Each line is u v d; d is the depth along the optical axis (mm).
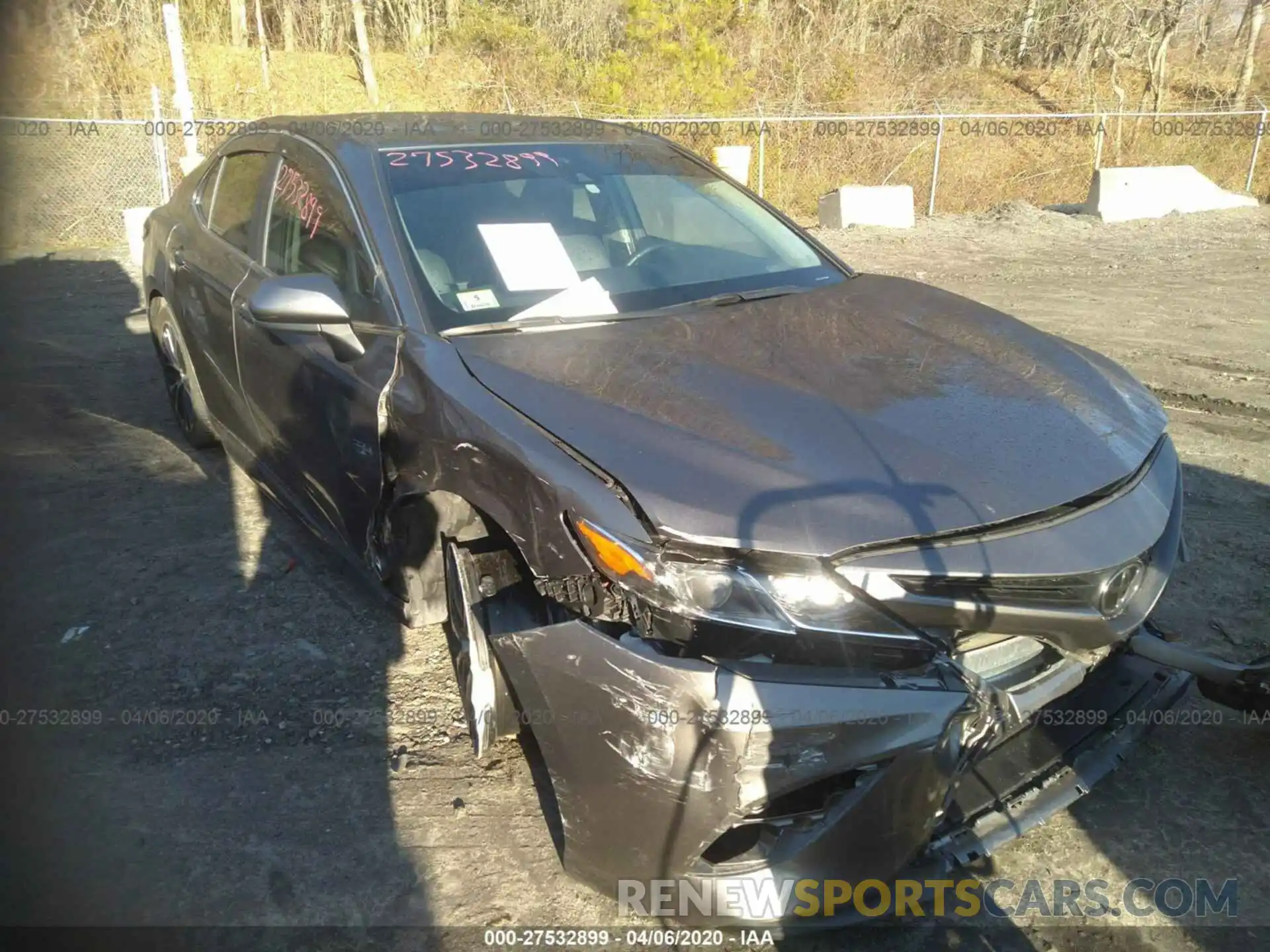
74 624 3561
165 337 4965
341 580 3842
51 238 12156
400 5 24078
